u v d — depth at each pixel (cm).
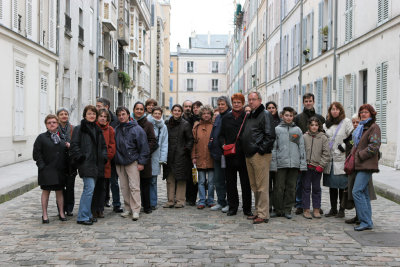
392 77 1420
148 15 4466
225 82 8112
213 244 616
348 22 1786
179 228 712
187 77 8106
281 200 806
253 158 753
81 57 2300
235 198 821
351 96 1761
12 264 528
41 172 746
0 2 1385
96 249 590
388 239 640
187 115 972
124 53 3381
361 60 1670
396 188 1019
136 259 547
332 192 809
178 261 539
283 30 2983
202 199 910
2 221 760
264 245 611
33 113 1697
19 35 1512
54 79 1936
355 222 752
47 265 525
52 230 697
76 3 2202
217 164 872
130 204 798
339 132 788
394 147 1412
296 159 786
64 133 806
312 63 2270
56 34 1925
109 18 2702
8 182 1091
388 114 1452
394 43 1402
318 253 574
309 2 2327
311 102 865
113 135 798
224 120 803
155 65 5391
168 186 909
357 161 701
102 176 763
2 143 1430
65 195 811
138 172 799
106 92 2830
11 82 1485
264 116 752
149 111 938
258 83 4069
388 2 1434
